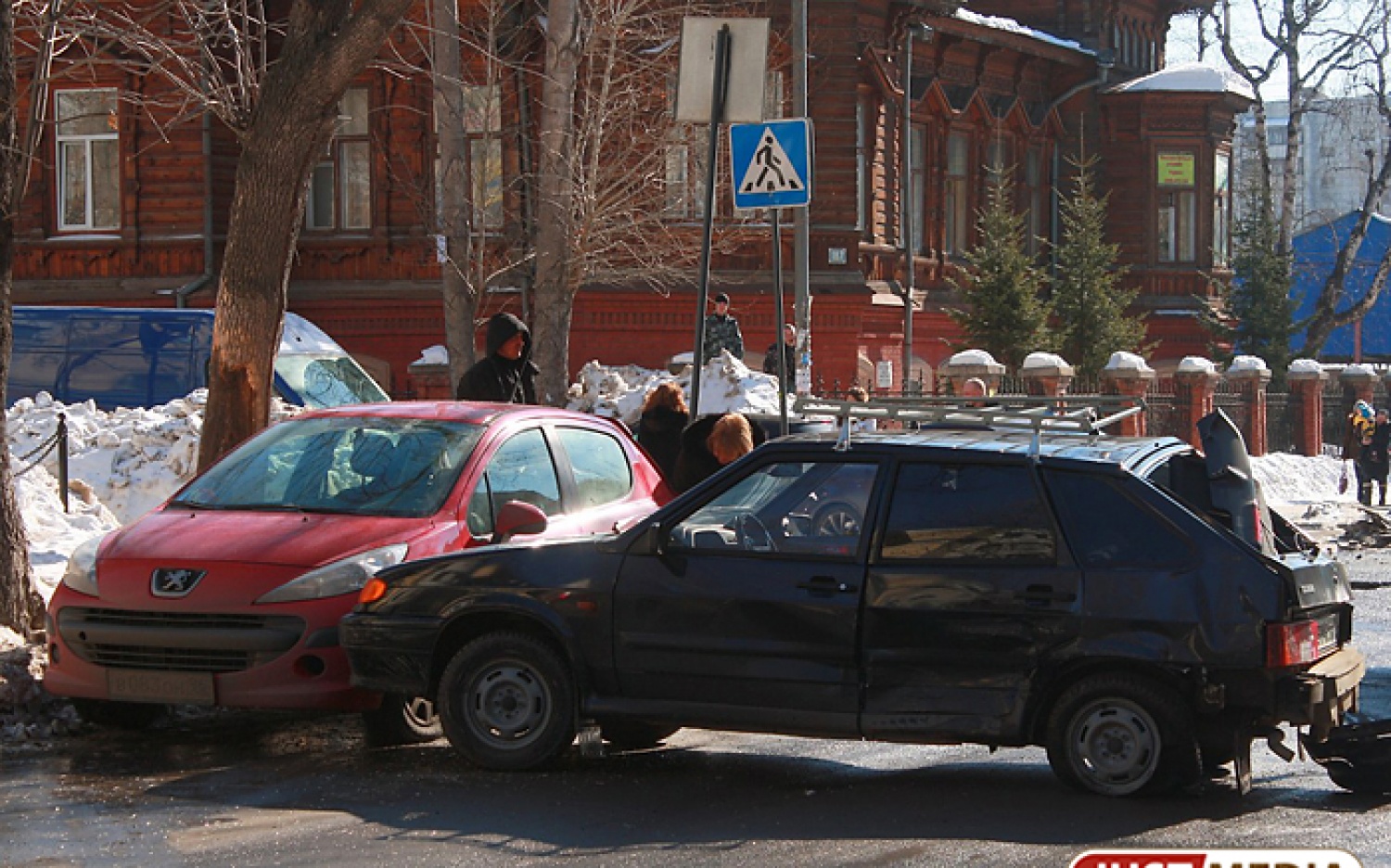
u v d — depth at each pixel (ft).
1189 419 122.11
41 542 52.19
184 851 25.86
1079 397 31.73
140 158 113.80
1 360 40.27
